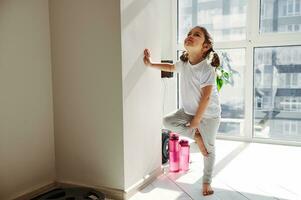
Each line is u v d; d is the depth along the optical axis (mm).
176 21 3305
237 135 3217
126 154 1802
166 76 2549
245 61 3066
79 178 1935
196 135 1926
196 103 1916
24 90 1772
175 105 3336
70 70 1881
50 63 1938
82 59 1833
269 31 2967
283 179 2094
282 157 2586
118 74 1736
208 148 1911
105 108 1801
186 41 1875
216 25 3172
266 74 3041
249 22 2990
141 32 1925
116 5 1693
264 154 2678
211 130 1896
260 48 3020
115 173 1812
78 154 1920
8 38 1663
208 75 1813
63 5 1850
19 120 1749
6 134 1674
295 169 2287
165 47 3283
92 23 1774
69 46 1864
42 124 1906
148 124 2055
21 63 1747
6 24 1647
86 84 1840
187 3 3287
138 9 1879
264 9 2957
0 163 1646
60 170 1994
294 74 2939
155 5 2100
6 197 1686
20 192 1771
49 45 1925
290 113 3012
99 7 1742
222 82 2848
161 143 2285
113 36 1725
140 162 1960
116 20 1703
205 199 1785
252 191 1901
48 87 1937
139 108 1935
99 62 1783
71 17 1835
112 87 1764
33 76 1828
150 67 2037
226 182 2051
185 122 1984
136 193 1882
